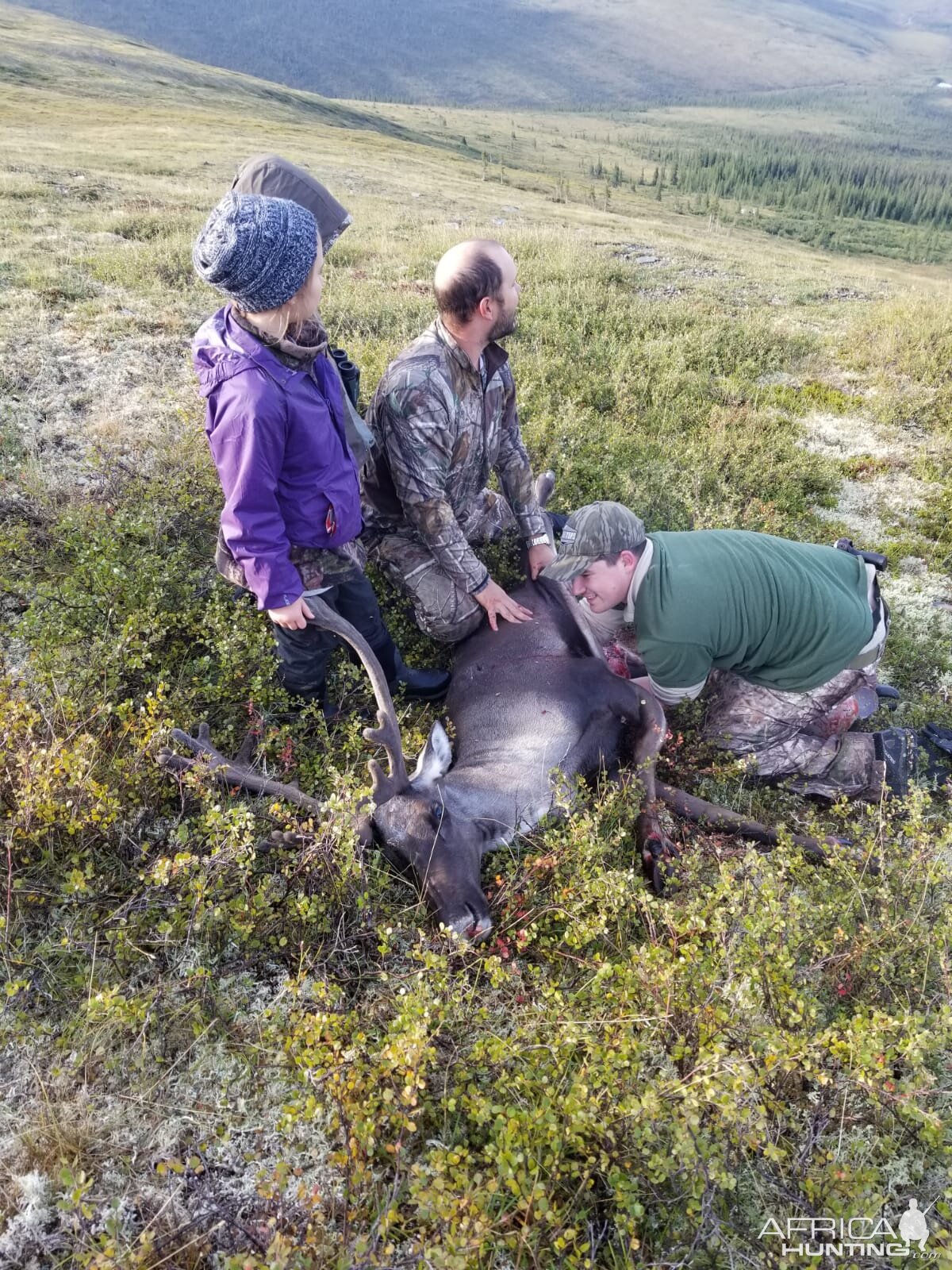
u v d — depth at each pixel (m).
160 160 21.84
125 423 6.03
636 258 14.12
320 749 3.92
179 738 3.58
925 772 4.23
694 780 4.12
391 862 3.35
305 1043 2.53
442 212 19.47
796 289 12.71
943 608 5.54
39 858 3.18
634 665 4.28
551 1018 2.66
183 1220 2.41
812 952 3.12
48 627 3.81
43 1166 2.46
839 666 3.89
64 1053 2.71
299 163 25.69
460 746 3.94
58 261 9.15
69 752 3.15
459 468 4.22
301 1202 2.37
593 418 7.04
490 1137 2.54
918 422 7.98
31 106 42.47
